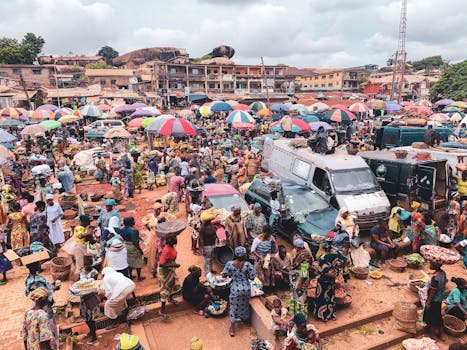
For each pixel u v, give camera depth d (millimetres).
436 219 10453
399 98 47094
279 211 9164
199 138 23828
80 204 11195
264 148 14648
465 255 8961
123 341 5211
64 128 29266
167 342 6535
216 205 9734
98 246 8492
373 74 87000
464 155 11586
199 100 54938
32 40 74125
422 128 16078
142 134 30625
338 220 8469
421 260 8922
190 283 7242
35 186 13516
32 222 9023
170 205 10922
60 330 6414
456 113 27062
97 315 6391
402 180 10734
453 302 6816
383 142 16734
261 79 65750
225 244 8406
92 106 24719
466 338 6691
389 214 10219
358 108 24656
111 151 23016
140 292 7500
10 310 7047
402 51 47562
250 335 6789
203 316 7297
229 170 15797
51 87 58406
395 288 8062
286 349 5699
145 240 9945
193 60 80625
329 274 6629
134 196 14508
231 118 20531
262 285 7602
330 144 11938
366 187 10383
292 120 18078
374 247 9250
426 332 6844
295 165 11953
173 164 15641
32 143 23016
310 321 6891
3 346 6039
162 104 54000
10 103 42844
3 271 7996
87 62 89438
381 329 6887
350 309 7289
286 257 7871
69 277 8219
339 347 6348
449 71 50844
